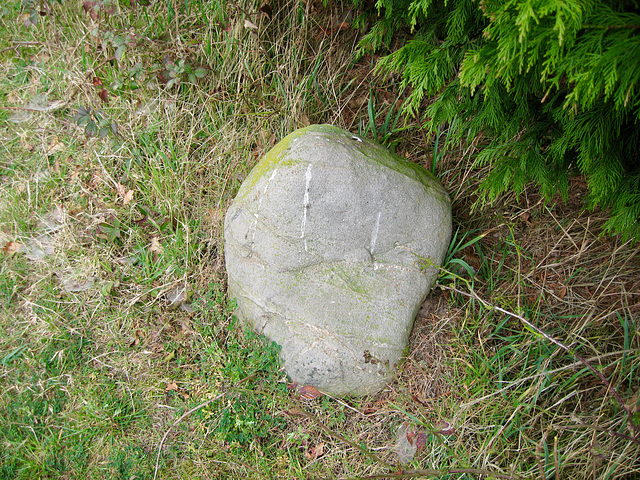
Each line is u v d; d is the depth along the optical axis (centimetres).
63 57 346
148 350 261
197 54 321
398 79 310
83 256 286
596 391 222
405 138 297
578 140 201
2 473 231
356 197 227
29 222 301
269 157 246
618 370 219
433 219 240
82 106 322
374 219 232
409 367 243
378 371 232
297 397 239
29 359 259
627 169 204
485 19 209
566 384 222
